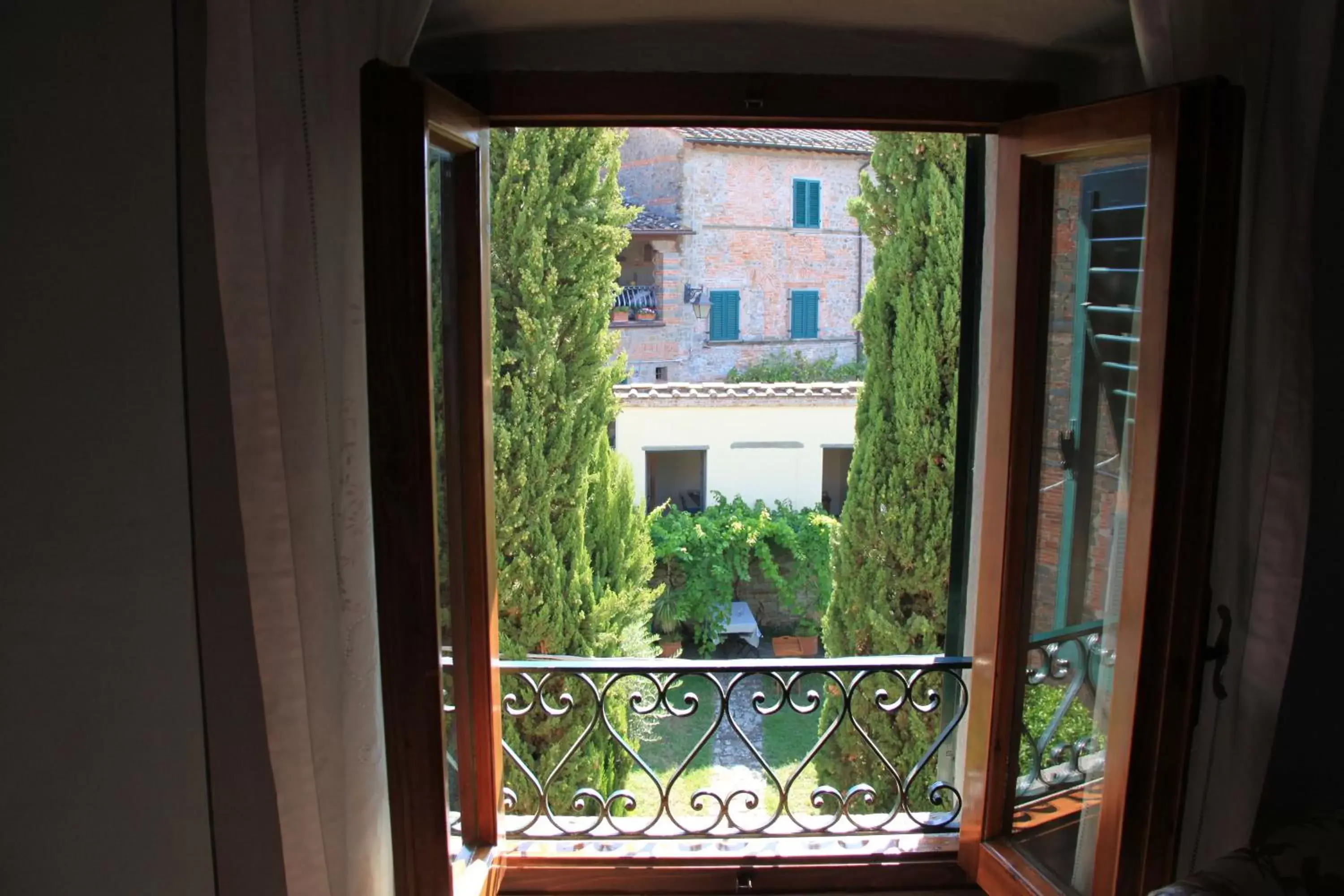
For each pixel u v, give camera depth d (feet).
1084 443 6.25
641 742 20.33
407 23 4.95
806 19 6.43
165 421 5.75
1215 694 5.29
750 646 29.35
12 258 5.52
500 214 16.56
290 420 4.99
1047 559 6.70
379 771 5.30
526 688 17.28
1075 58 6.97
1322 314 5.84
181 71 5.46
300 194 4.87
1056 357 6.49
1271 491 5.21
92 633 5.88
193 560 5.89
